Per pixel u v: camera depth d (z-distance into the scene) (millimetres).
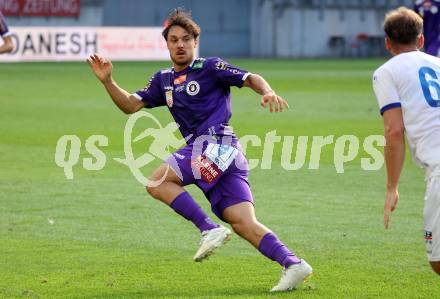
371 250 19375
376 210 23531
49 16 110875
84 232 21078
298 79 71062
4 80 67250
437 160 13969
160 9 123125
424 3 36375
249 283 16734
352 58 118125
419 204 24266
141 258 18719
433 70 14297
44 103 50500
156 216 22828
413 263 18266
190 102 16250
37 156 32125
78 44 92500
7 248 19500
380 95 14289
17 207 23812
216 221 22516
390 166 14227
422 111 14117
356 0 121625
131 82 63844
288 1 120000
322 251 19312
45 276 17250
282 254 15914
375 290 16188
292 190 26219
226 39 124875
